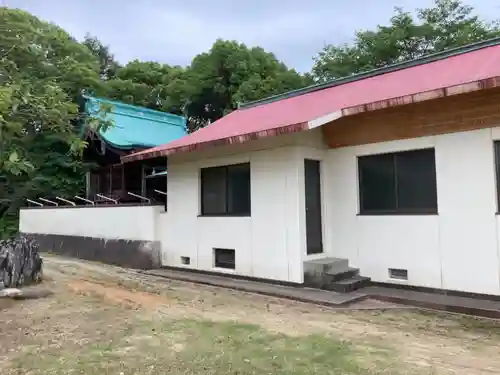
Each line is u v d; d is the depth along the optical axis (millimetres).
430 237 8102
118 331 5996
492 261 7359
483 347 5434
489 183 7410
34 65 9375
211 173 11055
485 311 6816
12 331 5969
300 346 5414
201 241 11047
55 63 15367
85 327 6184
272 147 9516
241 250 10117
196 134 11758
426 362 4895
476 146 7559
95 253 13383
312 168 9609
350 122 9016
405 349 5348
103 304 7625
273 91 21719
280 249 9336
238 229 10211
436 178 8039
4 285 8430
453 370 4660
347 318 6895
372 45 24828
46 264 12141
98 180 18062
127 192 16578
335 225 9492
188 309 7445
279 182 9367
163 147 11039
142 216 12234
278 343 5531
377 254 8812
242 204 10305
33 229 16062
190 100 24250
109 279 10242
